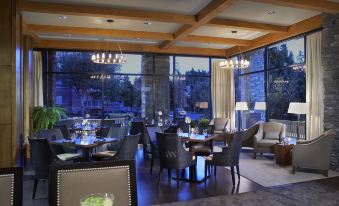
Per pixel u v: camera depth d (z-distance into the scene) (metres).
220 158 4.80
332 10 5.48
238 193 4.39
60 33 7.38
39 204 4.03
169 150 4.79
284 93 8.02
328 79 5.91
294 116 7.62
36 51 8.78
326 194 4.28
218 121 9.64
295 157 5.48
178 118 9.62
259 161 6.68
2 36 5.04
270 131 7.29
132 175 1.68
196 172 5.45
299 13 6.20
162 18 5.96
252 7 5.79
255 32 7.88
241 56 9.48
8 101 5.03
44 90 9.08
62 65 9.26
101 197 1.28
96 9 5.61
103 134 6.63
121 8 5.72
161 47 9.42
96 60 7.97
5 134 5.01
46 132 5.54
